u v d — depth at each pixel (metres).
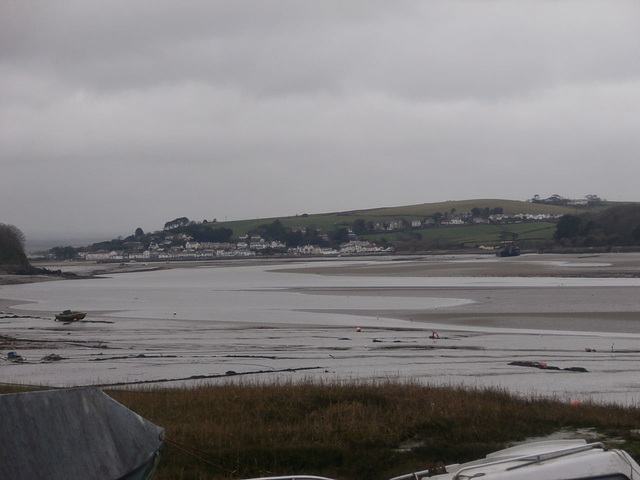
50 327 47.78
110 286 100.94
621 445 13.88
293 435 14.41
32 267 150.75
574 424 15.96
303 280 100.38
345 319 50.66
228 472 12.18
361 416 15.77
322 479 8.54
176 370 29.55
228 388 20.19
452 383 25.23
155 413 16.88
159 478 11.50
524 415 16.50
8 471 6.96
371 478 12.28
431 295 67.88
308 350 35.75
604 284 75.75
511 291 69.62
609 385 25.12
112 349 36.56
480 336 40.88
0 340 40.38
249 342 39.16
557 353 34.06
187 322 50.16
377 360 32.12
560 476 6.96
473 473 7.46
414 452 13.59
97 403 8.24
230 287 90.19
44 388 22.03
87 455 7.72
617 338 39.41
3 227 153.50
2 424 7.17
